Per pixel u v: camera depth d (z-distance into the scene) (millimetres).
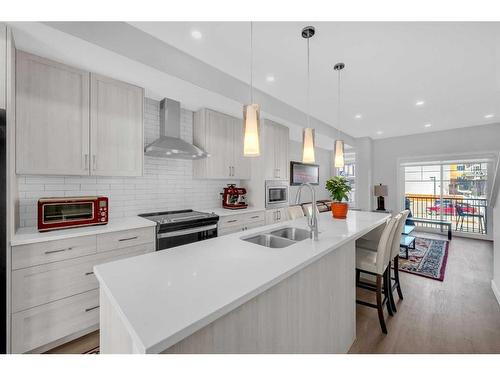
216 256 1257
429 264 3508
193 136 3346
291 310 1162
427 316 2154
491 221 4980
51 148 1882
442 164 5492
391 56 2242
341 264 1660
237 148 3645
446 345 1761
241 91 2918
